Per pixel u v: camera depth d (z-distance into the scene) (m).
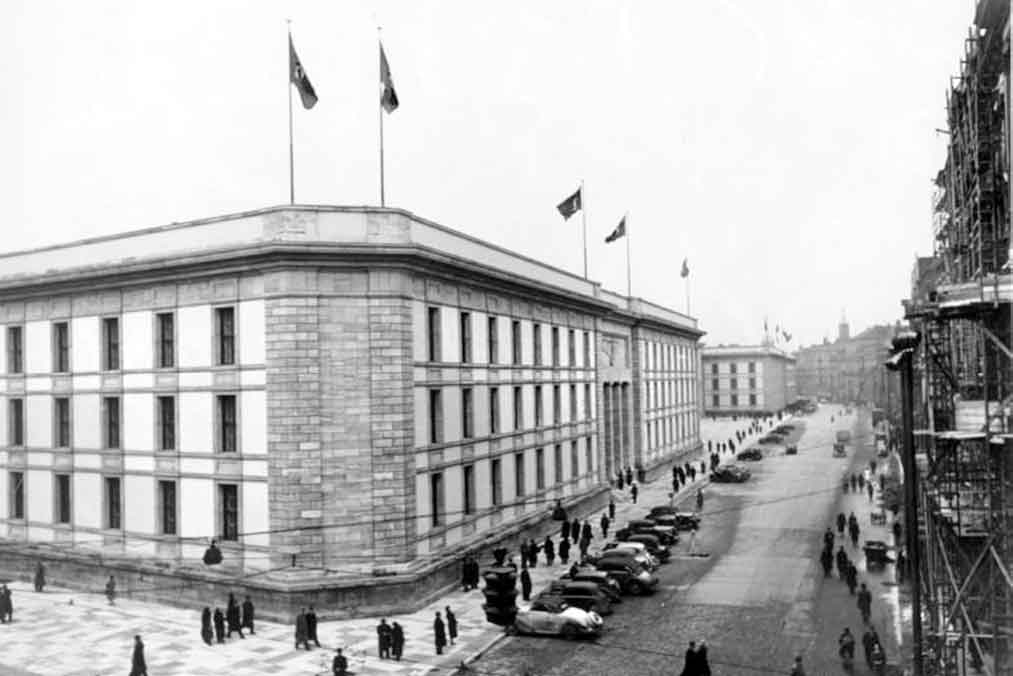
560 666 28.94
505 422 47.91
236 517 37.12
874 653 27.28
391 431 36.41
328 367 35.94
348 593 34.97
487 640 31.81
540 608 32.88
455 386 42.03
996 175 31.20
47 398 43.94
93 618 35.81
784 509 60.22
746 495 67.38
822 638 31.39
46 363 44.00
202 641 32.22
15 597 39.84
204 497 37.94
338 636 32.53
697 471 85.56
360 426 36.09
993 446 23.47
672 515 53.97
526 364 51.31
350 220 36.53
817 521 55.59
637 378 77.69
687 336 98.94
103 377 41.69
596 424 64.06
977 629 25.20
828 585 39.34
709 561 45.09
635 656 29.80
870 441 107.56
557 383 56.38
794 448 95.12
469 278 42.91
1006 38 28.52
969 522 27.20
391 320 36.62
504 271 45.75
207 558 31.41
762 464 87.75
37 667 29.39
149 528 39.62
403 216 37.25
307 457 35.41
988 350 26.42
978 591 25.94
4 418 45.78
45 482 43.78
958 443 26.28
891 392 112.81
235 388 37.00
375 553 35.88
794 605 36.09
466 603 37.16
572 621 31.88
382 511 36.06
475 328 44.62
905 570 38.94
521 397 50.28
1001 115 30.41
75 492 42.53
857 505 60.84
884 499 59.41
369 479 36.00
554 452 55.28
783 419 154.12
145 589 39.00
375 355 36.38
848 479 72.31
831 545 42.28
